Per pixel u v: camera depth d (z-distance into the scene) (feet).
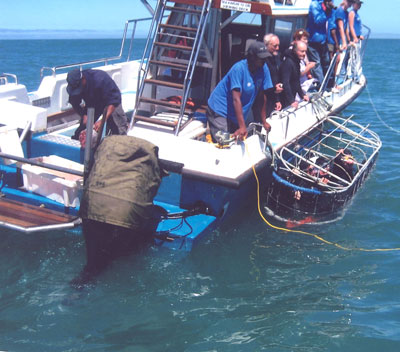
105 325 12.46
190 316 12.98
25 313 12.68
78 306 13.05
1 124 18.71
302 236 17.78
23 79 62.18
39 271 14.38
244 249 16.63
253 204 19.54
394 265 15.90
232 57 23.26
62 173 16.05
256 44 16.62
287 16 24.64
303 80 26.03
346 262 16.07
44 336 11.94
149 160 13.88
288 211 19.11
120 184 13.34
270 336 12.32
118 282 14.12
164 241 15.20
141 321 12.68
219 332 12.42
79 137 17.53
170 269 14.90
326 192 18.53
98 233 13.67
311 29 27.84
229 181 15.66
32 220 14.23
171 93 23.07
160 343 11.94
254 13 20.53
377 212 19.76
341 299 14.03
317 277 15.15
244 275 15.06
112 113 17.79
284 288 14.47
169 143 17.06
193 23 21.34
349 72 32.63
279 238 17.53
